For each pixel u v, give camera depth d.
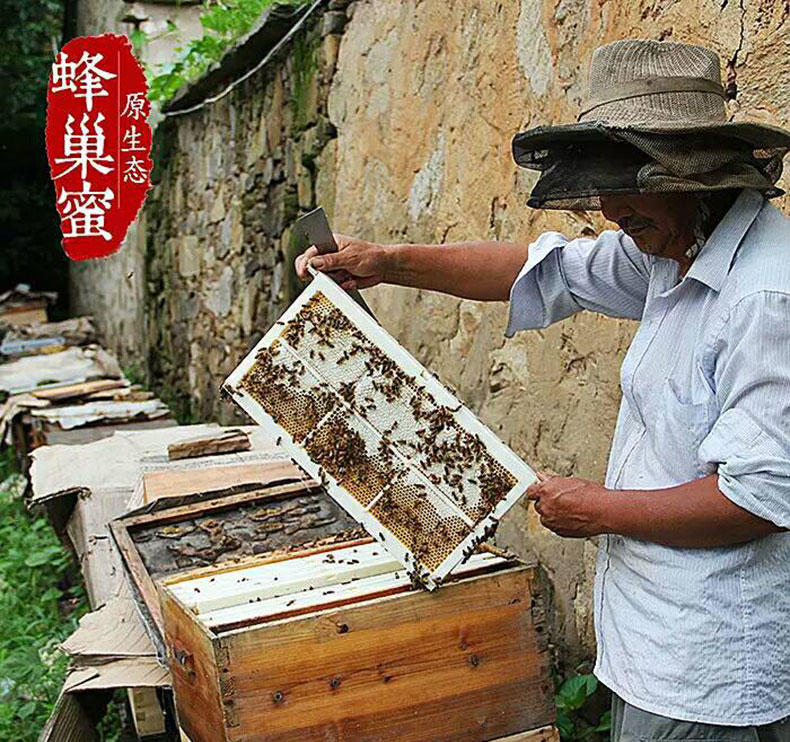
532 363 2.97
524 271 1.93
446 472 1.78
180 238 7.70
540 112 2.86
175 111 7.31
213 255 6.74
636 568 1.62
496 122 3.11
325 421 1.80
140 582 2.44
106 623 2.63
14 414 5.80
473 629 1.85
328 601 1.81
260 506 2.86
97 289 11.88
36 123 13.82
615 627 1.66
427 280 2.04
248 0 5.94
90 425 5.02
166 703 2.59
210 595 1.89
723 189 1.52
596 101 1.56
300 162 4.91
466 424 1.77
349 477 1.81
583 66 2.65
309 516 2.77
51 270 15.17
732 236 1.53
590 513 1.61
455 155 3.37
